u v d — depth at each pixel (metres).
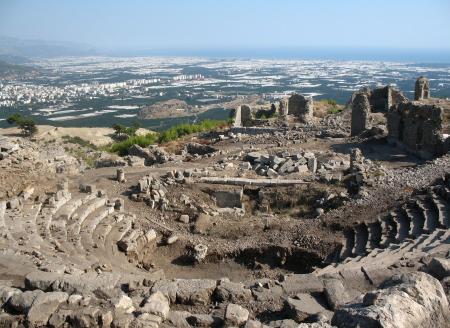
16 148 29.56
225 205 31.89
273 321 13.25
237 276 24.84
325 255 24.64
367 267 16.98
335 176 32.56
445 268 12.94
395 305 9.12
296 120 59.19
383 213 26.38
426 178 29.89
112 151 63.31
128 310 13.56
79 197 29.75
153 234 27.91
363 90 64.19
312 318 13.45
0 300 14.15
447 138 36.19
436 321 9.23
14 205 26.45
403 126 41.47
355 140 45.66
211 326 13.37
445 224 22.62
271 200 31.75
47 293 14.12
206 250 26.33
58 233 24.20
